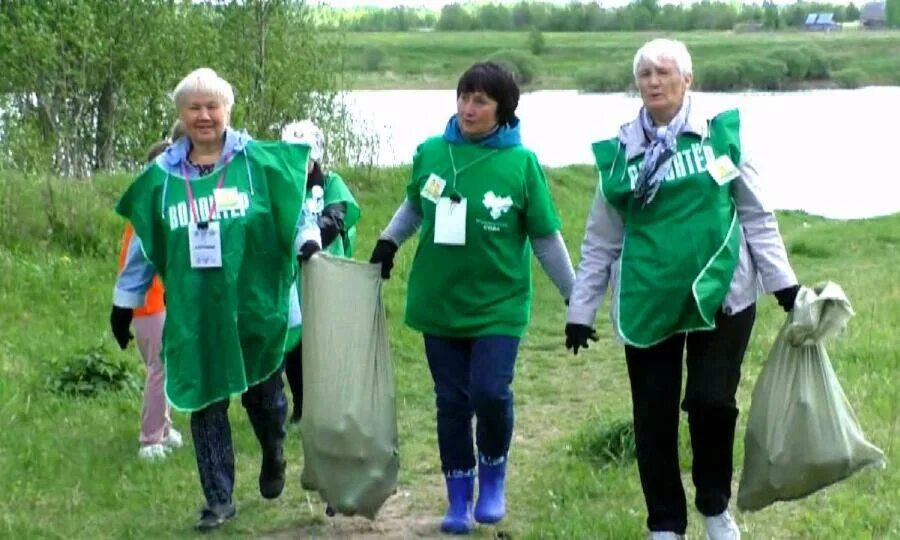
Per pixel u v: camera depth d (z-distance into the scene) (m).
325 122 23.81
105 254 13.91
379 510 7.22
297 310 7.68
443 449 7.05
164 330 6.97
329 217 8.13
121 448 8.58
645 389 6.22
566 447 8.45
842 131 43.75
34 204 14.24
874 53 72.50
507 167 6.79
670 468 6.30
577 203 21.48
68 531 7.14
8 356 10.55
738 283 6.07
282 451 7.41
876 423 8.63
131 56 24.38
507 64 6.89
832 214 27.38
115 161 24.80
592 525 6.89
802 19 91.62
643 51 6.11
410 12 84.12
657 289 6.01
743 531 6.82
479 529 7.09
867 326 12.06
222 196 6.80
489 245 6.79
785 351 6.18
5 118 22.80
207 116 6.78
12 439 8.56
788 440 6.12
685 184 6.03
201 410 7.05
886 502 7.14
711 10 91.12
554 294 14.67
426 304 6.94
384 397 6.82
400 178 20.30
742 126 6.16
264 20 25.83
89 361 9.97
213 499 7.13
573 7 88.69
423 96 48.66
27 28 23.44
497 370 6.81
